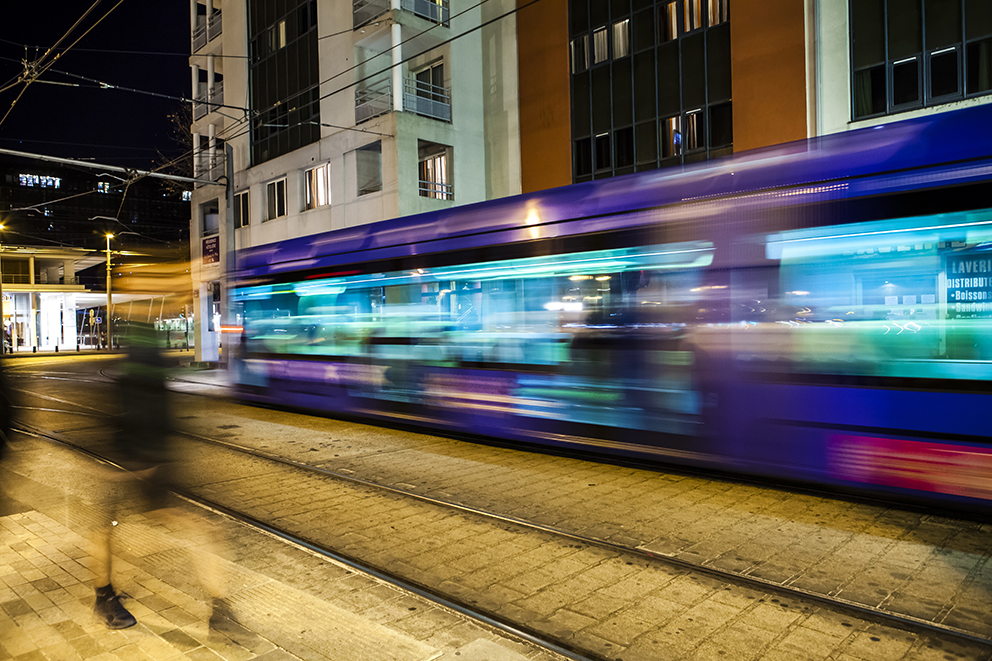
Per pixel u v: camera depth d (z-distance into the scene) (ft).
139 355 12.09
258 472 23.71
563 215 22.94
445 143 67.10
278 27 78.54
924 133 15.90
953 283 15.29
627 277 21.25
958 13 42.04
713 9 53.26
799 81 48.32
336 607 12.50
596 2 60.80
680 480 21.24
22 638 11.03
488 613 12.25
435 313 27.50
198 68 93.50
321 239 33.91
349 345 31.78
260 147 82.02
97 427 34.37
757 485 20.34
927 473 15.66
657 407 20.61
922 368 15.71
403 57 72.18
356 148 68.44
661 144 56.95
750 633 11.29
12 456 26.81
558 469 23.08
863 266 16.58
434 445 27.86
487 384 25.54
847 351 16.93
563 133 63.72
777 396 18.11
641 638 11.21
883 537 15.70
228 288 40.83
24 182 256.52
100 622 11.53
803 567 14.05
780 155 18.28
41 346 142.41
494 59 69.41
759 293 18.37
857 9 46.01
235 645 10.79
